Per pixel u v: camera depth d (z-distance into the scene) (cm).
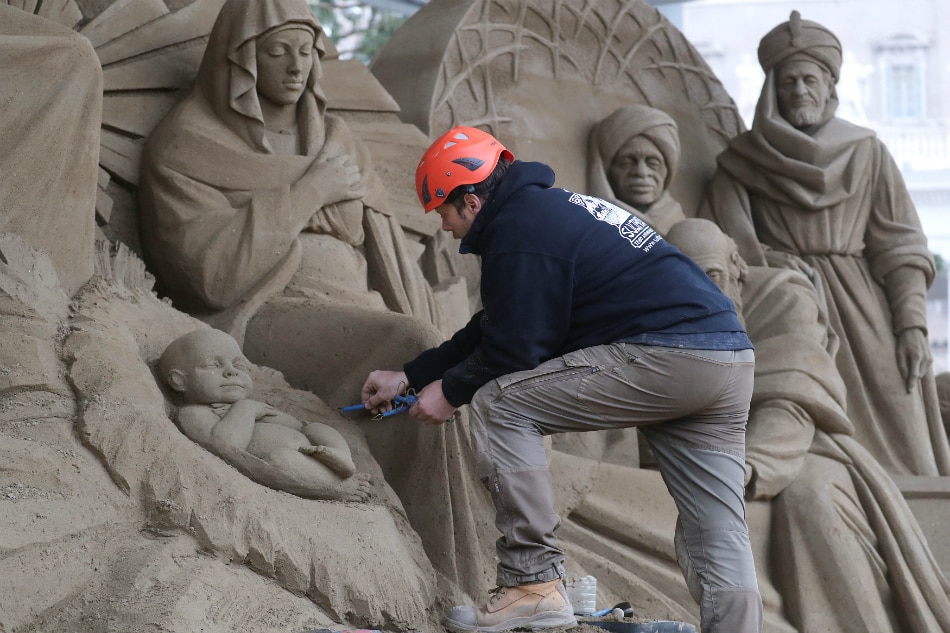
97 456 488
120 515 475
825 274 995
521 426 481
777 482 823
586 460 763
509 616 479
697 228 894
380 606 500
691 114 1079
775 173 1007
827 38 1014
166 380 541
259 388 595
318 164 727
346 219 734
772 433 838
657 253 481
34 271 548
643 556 757
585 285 474
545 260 469
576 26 1005
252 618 459
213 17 789
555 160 973
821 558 811
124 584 445
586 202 488
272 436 530
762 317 919
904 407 970
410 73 923
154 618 428
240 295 686
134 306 583
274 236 693
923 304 993
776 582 819
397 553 525
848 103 2222
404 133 867
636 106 977
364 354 626
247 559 482
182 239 690
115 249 662
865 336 983
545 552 479
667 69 1069
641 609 724
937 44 2250
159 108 746
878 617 799
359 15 1716
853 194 1002
